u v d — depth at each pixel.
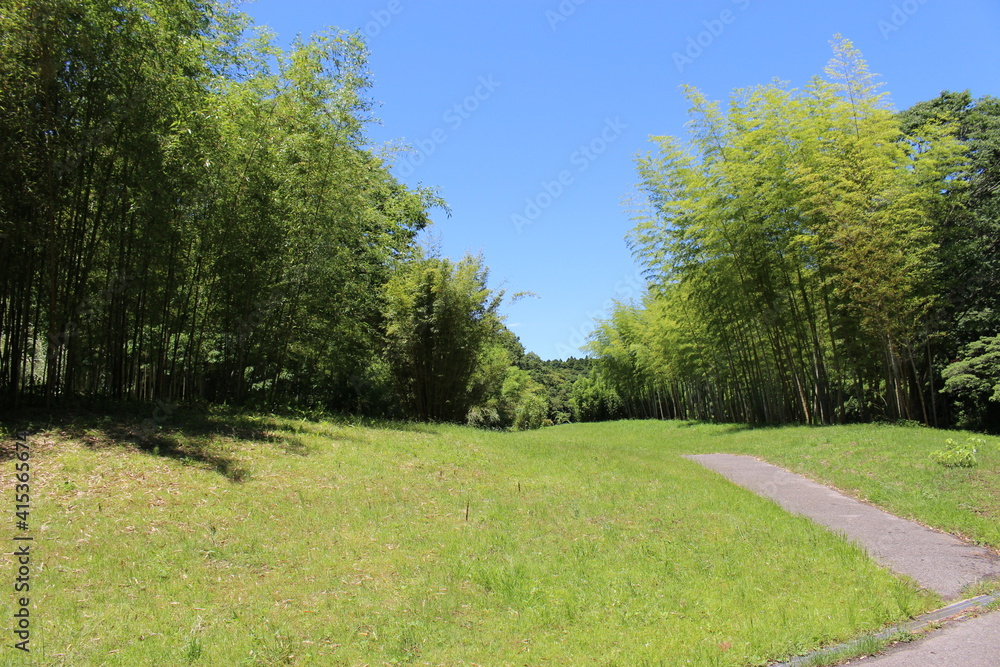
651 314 31.69
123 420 9.88
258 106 11.89
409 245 19.78
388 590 5.43
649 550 6.75
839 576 5.99
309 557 6.08
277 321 14.34
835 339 18.94
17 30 7.79
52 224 8.85
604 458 13.09
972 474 9.84
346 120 13.82
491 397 23.75
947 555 6.82
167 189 10.17
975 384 17.98
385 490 8.59
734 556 6.59
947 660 4.20
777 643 4.47
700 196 19.25
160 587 5.14
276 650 4.21
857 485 10.21
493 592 5.49
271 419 12.38
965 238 17.53
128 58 9.15
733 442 17.36
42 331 10.16
